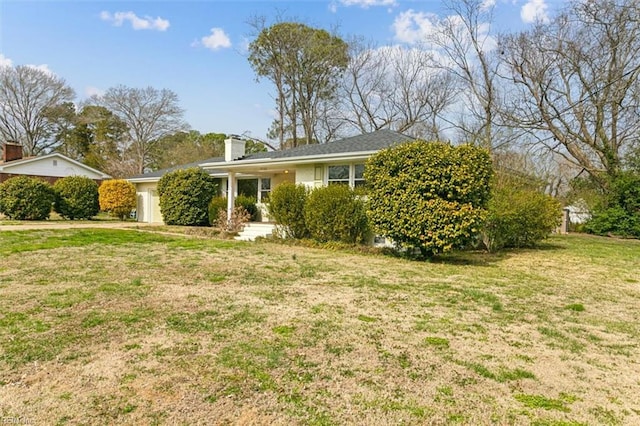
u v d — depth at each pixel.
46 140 37.66
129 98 36.50
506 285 6.38
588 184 19.88
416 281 6.44
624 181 17.06
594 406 2.60
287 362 3.12
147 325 3.88
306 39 27.98
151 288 5.41
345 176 12.20
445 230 8.26
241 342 3.51
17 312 4.18
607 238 16.52
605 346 3.71
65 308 4.37
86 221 19.17
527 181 13.37
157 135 37.59
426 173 8.49
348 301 5.02
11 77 34.84
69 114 37.84
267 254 9.15
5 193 17.72
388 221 8.97
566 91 18.05
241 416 2.34
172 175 17.61
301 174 13.28
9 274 6.13
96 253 8.48
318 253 9.67
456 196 8.48
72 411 2.34
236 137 17.56
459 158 8.38
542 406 2.57
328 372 2.97
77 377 2.78
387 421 2.34
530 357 3.39
